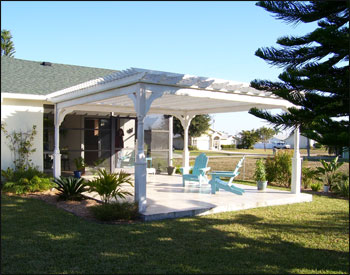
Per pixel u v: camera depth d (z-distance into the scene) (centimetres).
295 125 469
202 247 479
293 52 514
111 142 1370
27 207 731
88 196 846
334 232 573
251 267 412
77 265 407
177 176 1327
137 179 664
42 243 485
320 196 967
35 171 1000
